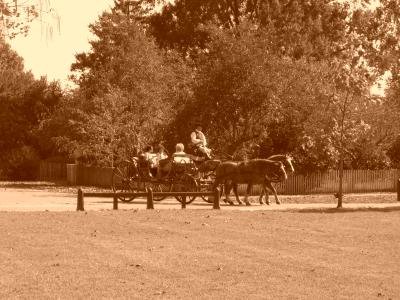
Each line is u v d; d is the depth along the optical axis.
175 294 18.97
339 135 52.88
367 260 24.22
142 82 61.78
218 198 36.47
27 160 81.31
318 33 70.12
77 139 68.00
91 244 25.84
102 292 19.02
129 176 40.88
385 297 19.36
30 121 82.62
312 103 52.44
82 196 34.72
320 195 51.19
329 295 19.33
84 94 69.25
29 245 25.41
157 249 25.17
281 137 53.03
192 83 54.06
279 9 69.31
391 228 31.02
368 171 56.25
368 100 56.06
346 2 73.62
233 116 51.34
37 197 46.81
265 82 50.81
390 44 70.81
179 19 80.12
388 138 60.06
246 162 39.97
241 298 18.69
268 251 25.27
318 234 29.08
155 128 57.66
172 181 39.69
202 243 26.47
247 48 51.50
